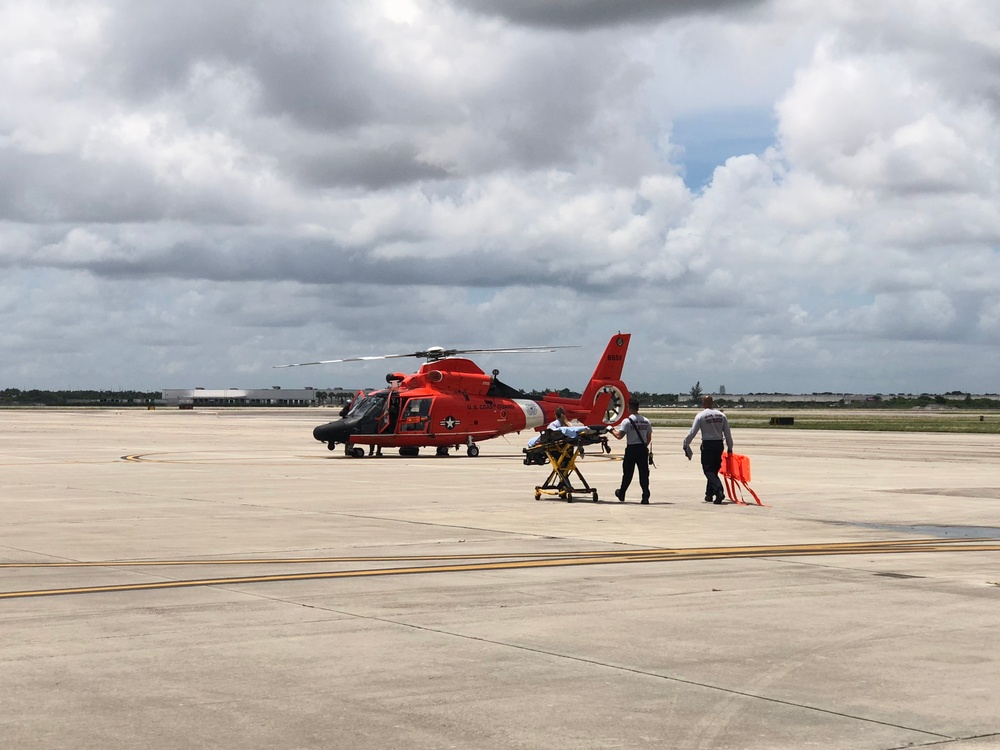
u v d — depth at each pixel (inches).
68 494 847.7
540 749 235.9
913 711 264.4
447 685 284.7
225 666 301.9
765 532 621.9
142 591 416.2
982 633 347.9
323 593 413.4
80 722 251.4
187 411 6658.5
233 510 730.8
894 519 697.6
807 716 260.2
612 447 1766.7
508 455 1529.3
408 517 691.4
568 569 475.5
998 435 2536.9
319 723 252.2
